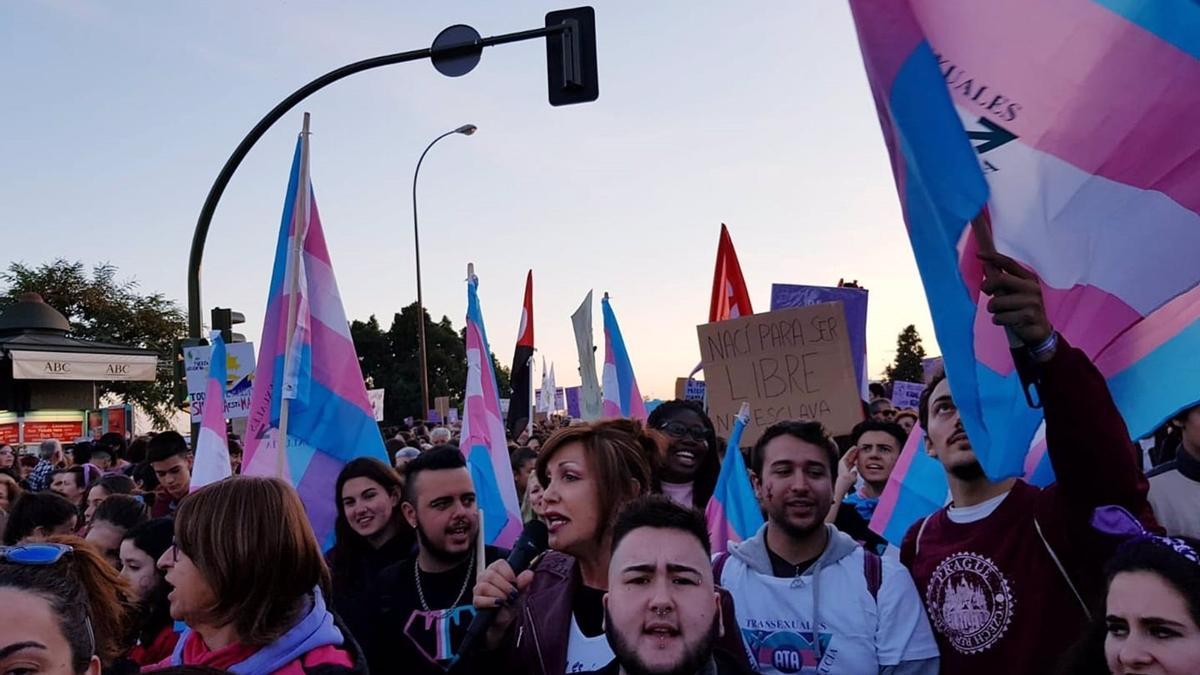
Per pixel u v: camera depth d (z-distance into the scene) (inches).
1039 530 113.1
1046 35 102.3
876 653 120.0
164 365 1755.7
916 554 131.3
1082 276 104.2
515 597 108.5
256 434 209.8
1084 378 95.3
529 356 417.4
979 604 118.0
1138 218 101.7
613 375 328.5
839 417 213.5
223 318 399.5
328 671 96.0
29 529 190.7
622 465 109.1
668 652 78.9
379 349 2101.4
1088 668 92.0
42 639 78.7
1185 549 82.6
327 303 211.6
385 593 150.6
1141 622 81.5
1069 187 103.0
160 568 139.6
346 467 182.9
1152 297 102.0
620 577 81.5
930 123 93.7
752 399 219.0
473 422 215.2
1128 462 96.9
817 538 128.6
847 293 255.3
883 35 95.2
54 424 1083.9
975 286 107.3
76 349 1157.7
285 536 97.7
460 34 400.2
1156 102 99.7
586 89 394.0
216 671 70.0
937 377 130.8
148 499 305.6
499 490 211.5
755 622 126.0
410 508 152.9
